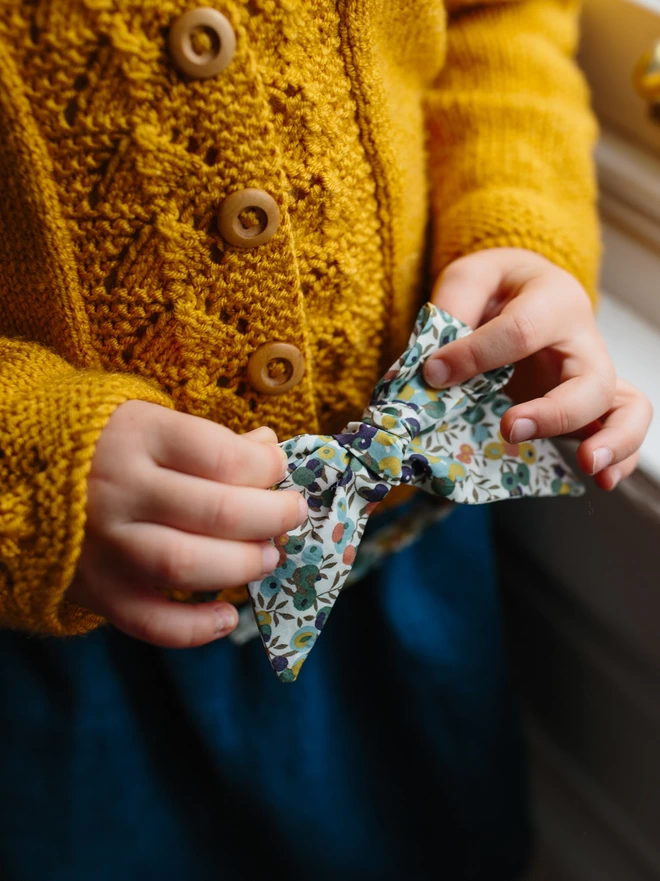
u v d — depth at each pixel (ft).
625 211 1.50
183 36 0.91
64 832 1.33
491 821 1.64
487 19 1.40
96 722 1.31
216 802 1.42
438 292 1.15
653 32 1.42
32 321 1.05
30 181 0.95
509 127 1.31
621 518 1.39
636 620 1.48
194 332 1.03
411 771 1.54
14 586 0.93
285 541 1.01
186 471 0.93
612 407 1.15
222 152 0.97
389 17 1.08
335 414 1.22
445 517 1.53
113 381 0.96
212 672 1.34
